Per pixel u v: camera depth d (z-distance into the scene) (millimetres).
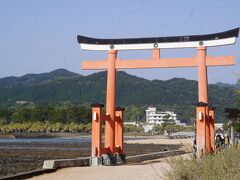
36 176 17828
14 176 16859
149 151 55094
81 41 25641
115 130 25297
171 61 24109
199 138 21938
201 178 9508
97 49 25328
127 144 83562
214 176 9227
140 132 182625
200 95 23344
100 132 23250
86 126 172500
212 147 24422
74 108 177750
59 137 154375
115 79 24984
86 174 18156
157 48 24391
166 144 83062
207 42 23531
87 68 25453
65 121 176625
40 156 43656
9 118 182250
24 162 34781
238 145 11555
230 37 22922
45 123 173375
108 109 24766
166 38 24234
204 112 22078
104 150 23781
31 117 178125
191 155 11375
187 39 23875
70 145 80375
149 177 16719
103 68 25219
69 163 21453
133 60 24688
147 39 24500
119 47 24922
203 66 23422
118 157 25000
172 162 10891
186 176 9867
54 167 19984
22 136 152375
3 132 169375
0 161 35781
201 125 22000
